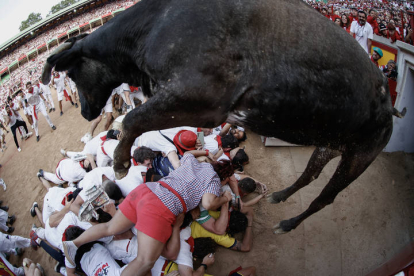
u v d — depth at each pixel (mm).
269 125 2309
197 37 2008
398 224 3732
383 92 2357
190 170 3289
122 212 3125
